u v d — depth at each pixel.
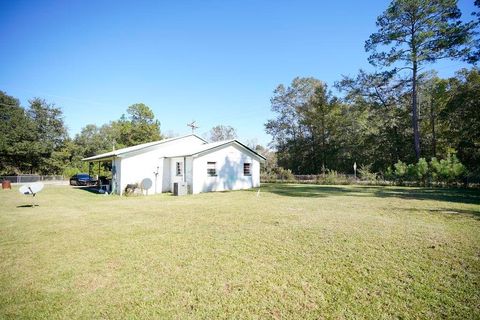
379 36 24.98
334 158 36.12
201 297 3.42
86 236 6.41
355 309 3.09
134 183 18.27
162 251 5.22
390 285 3.67
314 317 2.95
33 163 42.25
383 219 7.91
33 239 6.17
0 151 37.50
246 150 21.30
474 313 2.98
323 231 6.54
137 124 46.97
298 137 40.91
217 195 16.08
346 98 33.69
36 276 4.11
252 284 3.76
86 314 3.07
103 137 64.56
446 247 5.20
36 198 15.40
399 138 30.59
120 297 3.45
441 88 28.28
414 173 20.34
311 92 40.44
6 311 3.14
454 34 21.22
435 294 3.40
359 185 23.55
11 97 41.53
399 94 30.28
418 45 23.30
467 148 23.00
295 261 4.59
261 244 5.57
